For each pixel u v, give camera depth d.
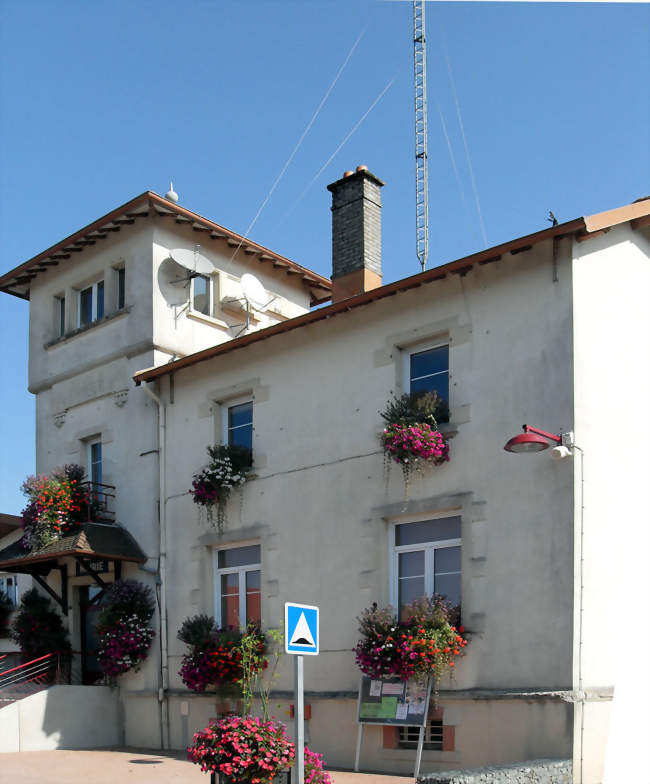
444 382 12.30
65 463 17.48
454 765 10.71
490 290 11.79
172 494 15.32
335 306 13.10
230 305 17.84
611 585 10.66
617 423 11.28
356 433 12.87
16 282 19.11
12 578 18.95
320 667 12.49
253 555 14.12
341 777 10.82
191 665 13.59
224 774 8.24
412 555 12.11
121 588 15.15
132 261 16.91
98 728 14.77
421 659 10.80
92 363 17.25
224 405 15.13
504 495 11.08
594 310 11.27
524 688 10.34
